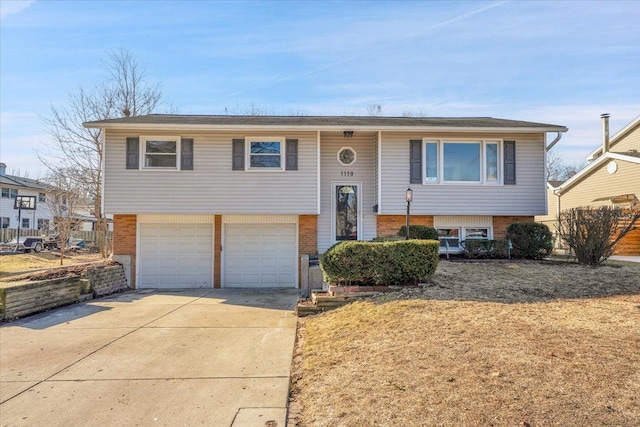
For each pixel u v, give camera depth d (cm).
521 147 1232
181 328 708
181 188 1179
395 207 1211
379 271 787
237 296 1064
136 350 579
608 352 409
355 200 1294
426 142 1224
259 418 362
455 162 1230
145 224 1245
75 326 727
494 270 927
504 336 476
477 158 1232
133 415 375
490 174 1230
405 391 365
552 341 450
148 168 1175
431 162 1227
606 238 989
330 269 793
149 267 1241
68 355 558
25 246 2312
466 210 1216
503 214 1221
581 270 901
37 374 485
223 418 365
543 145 1234
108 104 2031
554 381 353
